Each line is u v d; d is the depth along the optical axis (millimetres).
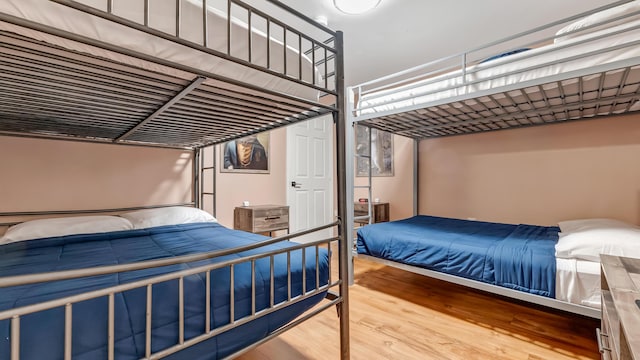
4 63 933
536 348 1640
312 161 4242
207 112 1636
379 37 2834
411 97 2422
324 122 4441
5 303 825
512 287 1801
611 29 1631
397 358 1563
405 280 2795
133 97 1323
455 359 1550
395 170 4156
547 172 2967
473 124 2986
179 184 2910
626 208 2562
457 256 2055
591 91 2002
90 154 2404
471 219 3465
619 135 2598
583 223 2160
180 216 2439
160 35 803
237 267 1213
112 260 1395
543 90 1960
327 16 2471
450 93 2260
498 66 2002
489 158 3348
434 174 3791
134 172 2633
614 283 924
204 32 926
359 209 3982
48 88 1182
